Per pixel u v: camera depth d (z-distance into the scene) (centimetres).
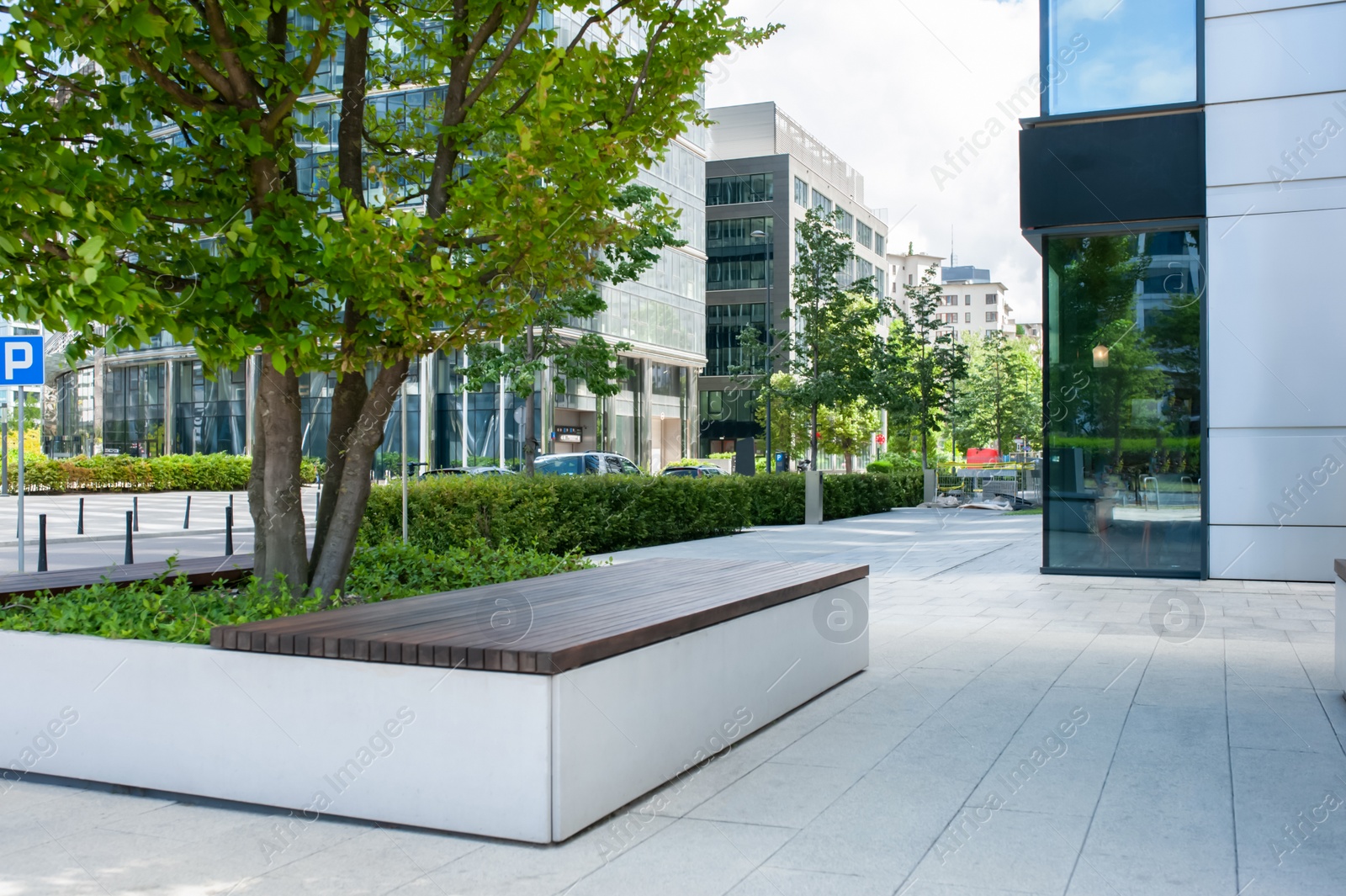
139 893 368
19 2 521
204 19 606
